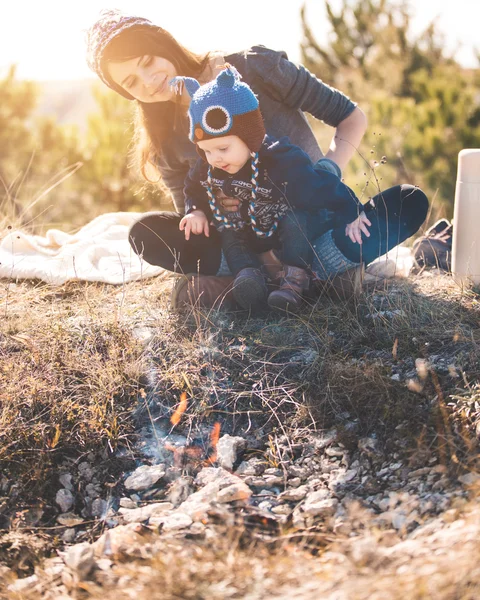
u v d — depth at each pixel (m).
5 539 2.09
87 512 2.22
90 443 2.40
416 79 9.11
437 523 1.87
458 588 1.53
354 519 1.99
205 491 2.19
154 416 2.51
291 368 2.64
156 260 3.05
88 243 3.87
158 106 3.19
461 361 2.49
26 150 9.29
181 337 2.83
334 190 2.78
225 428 2.47
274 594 1.63
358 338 2.73
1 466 2.32
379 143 7.73
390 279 3.27
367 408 2.39
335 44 12.67
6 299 3.23
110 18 2.98
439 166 7.32
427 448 2.19
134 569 1.81
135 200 8.94
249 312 2.93
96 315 3.04
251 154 2.77
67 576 1.88
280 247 3.01
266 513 2.06
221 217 2.93
